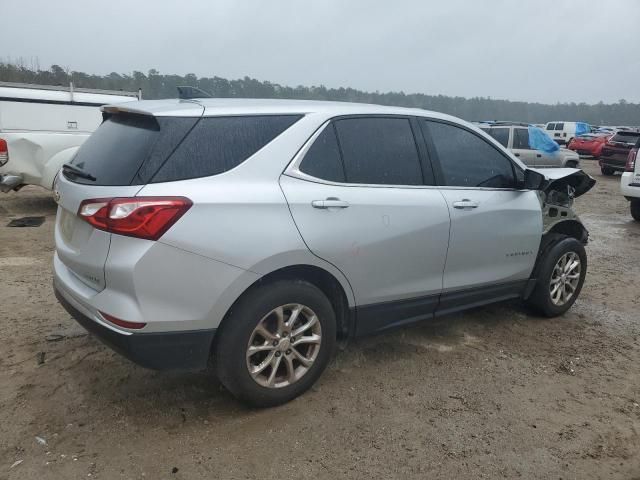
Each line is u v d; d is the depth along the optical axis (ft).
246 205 9.70
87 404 10.73
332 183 10.92
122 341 9.16
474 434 10.25
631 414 11.19
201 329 9.59
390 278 11.78
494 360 13.38
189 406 10.79
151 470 8.91
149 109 9.94
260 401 10.52
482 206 13.42
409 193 12.03
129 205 8.96
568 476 9.21
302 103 11.35
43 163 28.37
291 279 10.53
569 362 13.46
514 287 14.98
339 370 12.50
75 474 8.75
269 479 8.81
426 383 12.08
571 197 17.37
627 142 60.18
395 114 12.42
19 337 13.56
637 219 34.17
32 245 22.75
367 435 10.06
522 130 46.70
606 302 18.21
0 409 10.44
